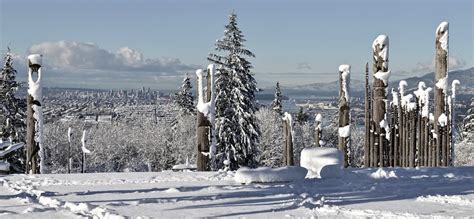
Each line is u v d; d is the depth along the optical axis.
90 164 63.50
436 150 18.41
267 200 9.91
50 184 12.82
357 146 65.00
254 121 37.50
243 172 12.59
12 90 41.62
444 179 12.73
